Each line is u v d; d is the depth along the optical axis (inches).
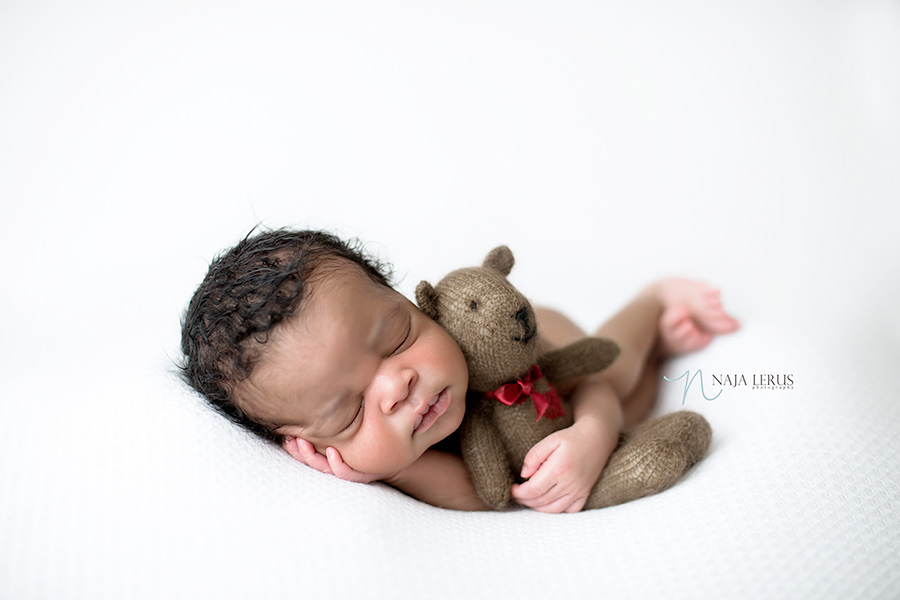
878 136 109.1
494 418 62.1
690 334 83.4
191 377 60.7
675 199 116.4
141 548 46.5
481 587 46.6
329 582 45.1
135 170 111.4
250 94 116.4
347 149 117.8
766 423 62.9
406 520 51.9
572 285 103.0
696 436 60.2
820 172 112.0
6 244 105.2
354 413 54.2
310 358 52.3
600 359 67.0
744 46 118.0
